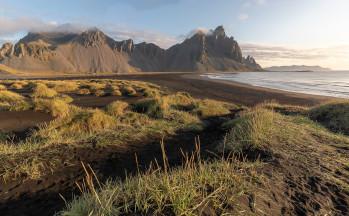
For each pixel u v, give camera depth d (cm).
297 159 519
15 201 436
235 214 302
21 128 1056
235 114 1461
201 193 335
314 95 3366
